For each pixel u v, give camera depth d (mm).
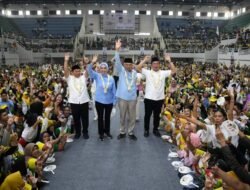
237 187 2701
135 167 4742
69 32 39875
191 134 4734
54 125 5680
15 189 3406
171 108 6465
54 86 10312
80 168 4695
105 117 6273
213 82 12289
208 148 4246
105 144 5906
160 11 43000
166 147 5727
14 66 25531
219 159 3664
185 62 33594
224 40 32906
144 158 5133
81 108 6125
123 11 42469
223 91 9539
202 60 33875
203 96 7957
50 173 4504
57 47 35188
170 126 6477
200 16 43938
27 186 3617
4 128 4664
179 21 42500
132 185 4113
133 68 6164
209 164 3877
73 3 41719
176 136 5684
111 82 6105
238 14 42219
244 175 2582
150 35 42531
